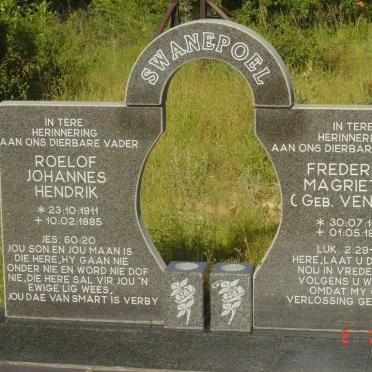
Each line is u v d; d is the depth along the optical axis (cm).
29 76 527
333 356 258
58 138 276
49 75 532
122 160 275
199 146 434
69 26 650
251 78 263
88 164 276
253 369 264
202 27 262
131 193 276
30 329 278
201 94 479
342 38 586
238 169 419
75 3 787
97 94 509
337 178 264
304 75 512
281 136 265
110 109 272
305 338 265
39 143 277
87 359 271
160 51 266
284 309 272
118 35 642
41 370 267
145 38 632
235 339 267
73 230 280
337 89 491
